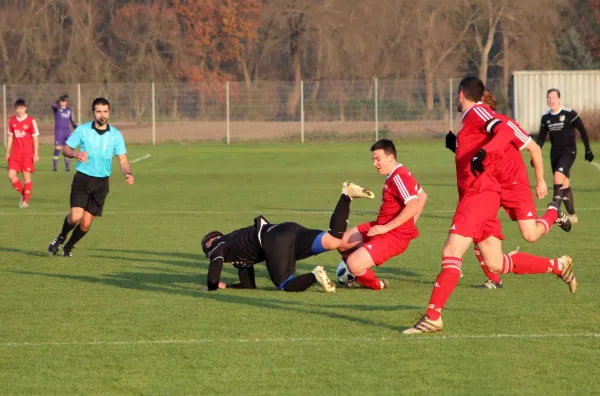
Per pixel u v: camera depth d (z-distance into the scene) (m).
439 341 14.05
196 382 12.06
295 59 126.12
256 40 125.62
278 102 91.50
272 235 18.41
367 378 12.18
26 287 19.02
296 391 11.67
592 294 17.77
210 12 122.62
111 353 13.48
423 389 11.71
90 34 121.44
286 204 36.12
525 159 60.66
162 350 13.63
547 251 23.52
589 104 86.19
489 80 95.00
